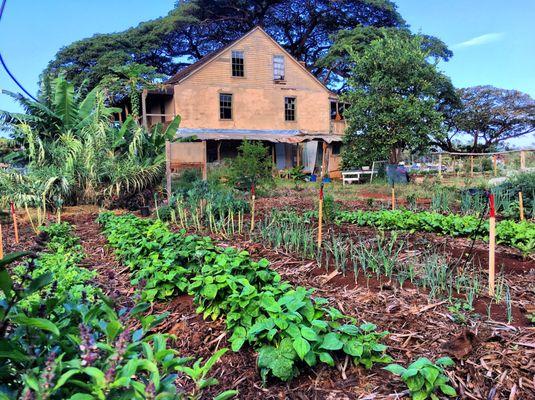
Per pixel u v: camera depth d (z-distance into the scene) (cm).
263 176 1370
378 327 333
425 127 2048
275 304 290
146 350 165
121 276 512
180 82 2422
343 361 288
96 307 181
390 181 1744
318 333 282
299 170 2264
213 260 428
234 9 3822
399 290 407
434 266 427
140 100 2561
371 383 269
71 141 1264
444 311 356
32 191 1114
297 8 3753
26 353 171
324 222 770
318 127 2816
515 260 511
